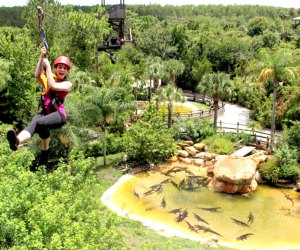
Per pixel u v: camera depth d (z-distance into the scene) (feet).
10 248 29.40
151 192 84.58
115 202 78.74
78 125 86.79
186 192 85.81
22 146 82.07
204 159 102.99
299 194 86.48
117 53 218.18
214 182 88.74
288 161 92.07
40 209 32.83
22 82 110.52
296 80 114.93
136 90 172.96
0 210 31.32
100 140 102.47
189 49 228.02
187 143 109.60
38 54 116.98
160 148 100.73
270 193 87.10
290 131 101.96
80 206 41.24
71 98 88.79
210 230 68.59
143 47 235.40
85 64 163.63
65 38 155.63
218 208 78.79
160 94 117.91
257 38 236.22
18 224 31.35
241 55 211.00
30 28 147.84
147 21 329.11
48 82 18.28
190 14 609.01
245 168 87.97
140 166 98.68
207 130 112.98
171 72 179.42
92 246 30.60
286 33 244.83
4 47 118.52
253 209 79.00
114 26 179.83
